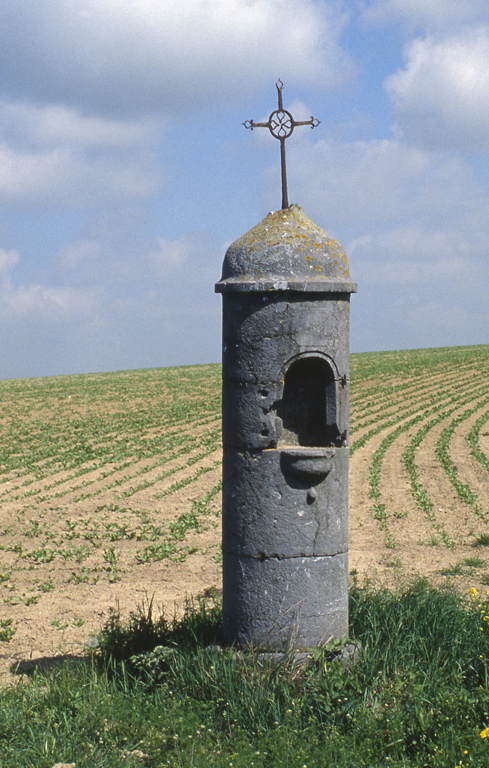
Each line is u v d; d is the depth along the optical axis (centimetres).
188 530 1331
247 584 625
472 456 2033
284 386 655
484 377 3900
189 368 5375
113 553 1155
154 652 621
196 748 501
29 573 1072
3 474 1978
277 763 478
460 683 578
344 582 640
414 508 1460
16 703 572
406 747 511
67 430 2667
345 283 638
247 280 625
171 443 2347
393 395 3394
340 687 565
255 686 568
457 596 797
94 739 523
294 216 655
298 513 619
